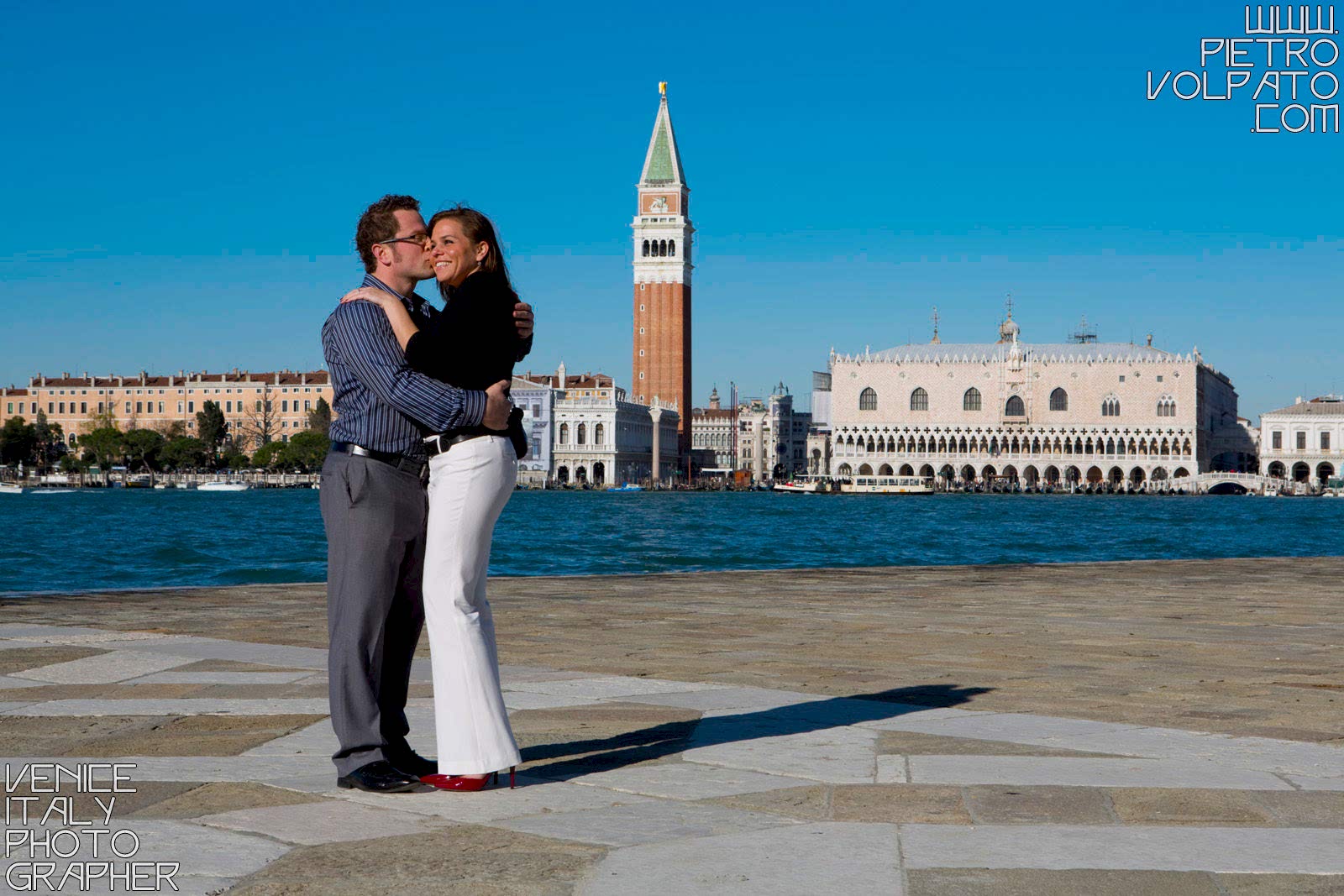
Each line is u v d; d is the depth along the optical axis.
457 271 9.50
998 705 12.88
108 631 18.67
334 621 9.40
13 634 18.06
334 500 9.46
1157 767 9.83
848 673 15.27
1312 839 7.89
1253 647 18.11
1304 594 27.84
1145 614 23.14
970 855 7.55
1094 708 12.73
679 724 11.59
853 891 6.93
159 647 16.69
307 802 8.83
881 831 8.04
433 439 9.43
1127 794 8.95
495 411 9.38
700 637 18.98
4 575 54.47
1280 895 6.89
